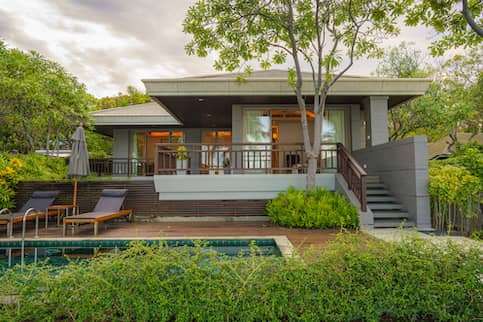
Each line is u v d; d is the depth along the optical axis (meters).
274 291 2.22
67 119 11.20
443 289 2.23
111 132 14.97
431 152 16.78
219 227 6.70
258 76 12.17
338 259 2.41
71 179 8.68
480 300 2.26
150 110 13.89
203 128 14.27
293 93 8.41
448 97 13.06
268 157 9.77
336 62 6.91
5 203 7.79
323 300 2.25
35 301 2.25
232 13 6.92
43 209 7.20
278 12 7.23
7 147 13.88
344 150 7.57
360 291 2.25
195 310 2.17
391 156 7.45
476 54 14.12
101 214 6.45
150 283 2.21
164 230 6.35
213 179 7.94
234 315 2.17
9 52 11.28
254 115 9.82
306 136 7.18
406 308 2.26
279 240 5.00
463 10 4.14
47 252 5.19
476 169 6.17
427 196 6.40
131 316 2.24
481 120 14.57
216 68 7.81
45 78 10.05
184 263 2.38
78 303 2.20
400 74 13.75
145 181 8.07
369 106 8.82
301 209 6.46
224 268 2.36
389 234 5.46
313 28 7.34
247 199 7.97
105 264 2.36
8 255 5.03
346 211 6.22
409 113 12.55
